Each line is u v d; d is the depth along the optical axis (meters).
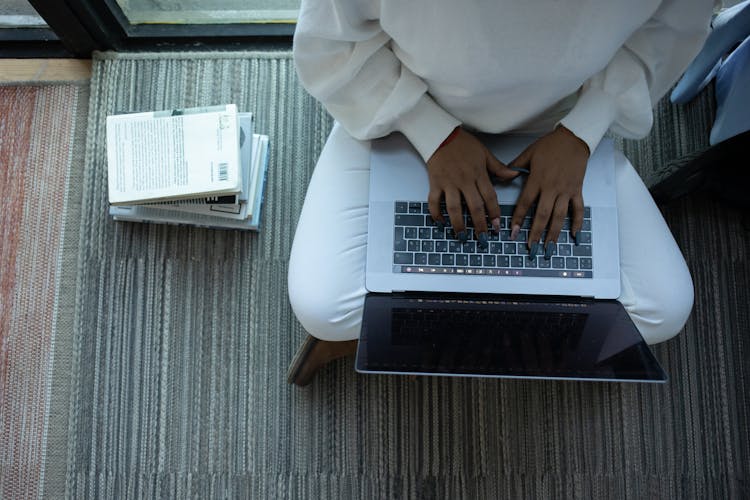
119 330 1.33
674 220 1.36
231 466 1.30
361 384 1.32
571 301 1.01
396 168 1.04
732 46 1.22
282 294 1.34
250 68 1.42
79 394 1.31
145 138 1.25
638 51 0.91
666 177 1.26
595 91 0.96
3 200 1.37
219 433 1.31
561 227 0.99
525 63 0.81
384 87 0.95
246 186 1.28
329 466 1.30
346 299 1.04
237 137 1.25
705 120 1.40
